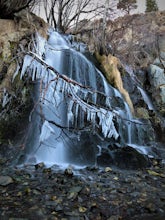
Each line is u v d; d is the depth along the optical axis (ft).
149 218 10.34
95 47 32.24
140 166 18.34
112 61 29.55
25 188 12.16
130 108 26.96
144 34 46.55
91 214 10.34
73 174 15.07
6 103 17.37
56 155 18.20
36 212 9.99
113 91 26.53
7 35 19.16
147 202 12.01
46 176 14.12
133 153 19.26
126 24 46.21
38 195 11.58
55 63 22.79
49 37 26.86
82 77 24.77
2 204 10.41
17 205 10.46
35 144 17.79
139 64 40.88
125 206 11.38
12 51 18.81
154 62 40.63
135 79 36.22
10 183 12.53
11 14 20.49
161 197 12.78
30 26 21.66
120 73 30.45
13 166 15.29
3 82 17.66
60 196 11.74
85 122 19.69
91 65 27.14
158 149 25.09
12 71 18.22
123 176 15.92
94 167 16.90
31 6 25.22
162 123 29.91
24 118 18.19
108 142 20.67
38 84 19.19
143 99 30.99
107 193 12.72
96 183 13.94
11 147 16.67
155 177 16.53
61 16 37.45
